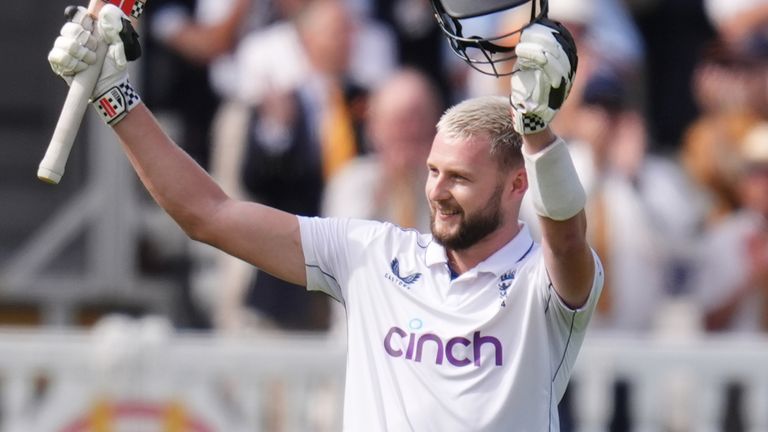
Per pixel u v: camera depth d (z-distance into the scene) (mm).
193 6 30094
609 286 26312
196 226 14656
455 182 14172
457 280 14406
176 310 30047
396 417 14250
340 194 26188
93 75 13938
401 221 25859
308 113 27156
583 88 26469
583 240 13609
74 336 25062
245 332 26703
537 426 14234
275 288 26703
